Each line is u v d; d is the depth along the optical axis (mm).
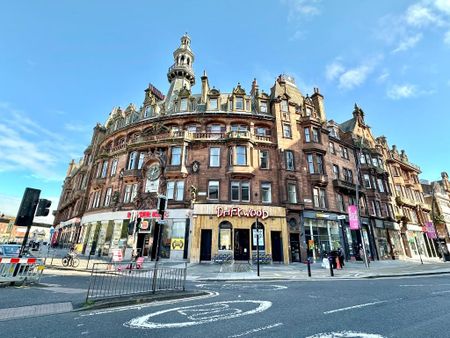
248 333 4402
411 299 7344
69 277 12383
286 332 4441
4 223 61250
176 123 28781
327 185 27469
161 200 8836
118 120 35750
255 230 15484
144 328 4699
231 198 24594
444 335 4266
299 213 24734
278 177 25844
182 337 4203
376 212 31828
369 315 5566
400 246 33406
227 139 26016
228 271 16641
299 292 8820
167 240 23188
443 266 20438
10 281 9469
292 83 35875
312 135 28375
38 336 4254
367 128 38469
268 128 28734
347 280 12336
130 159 28828
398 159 41844
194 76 38344
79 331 4516
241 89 29766
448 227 45781
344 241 26062
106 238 26203
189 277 13797
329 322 5051
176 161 26078
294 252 23578
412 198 41312
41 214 10016
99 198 30531
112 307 6484
